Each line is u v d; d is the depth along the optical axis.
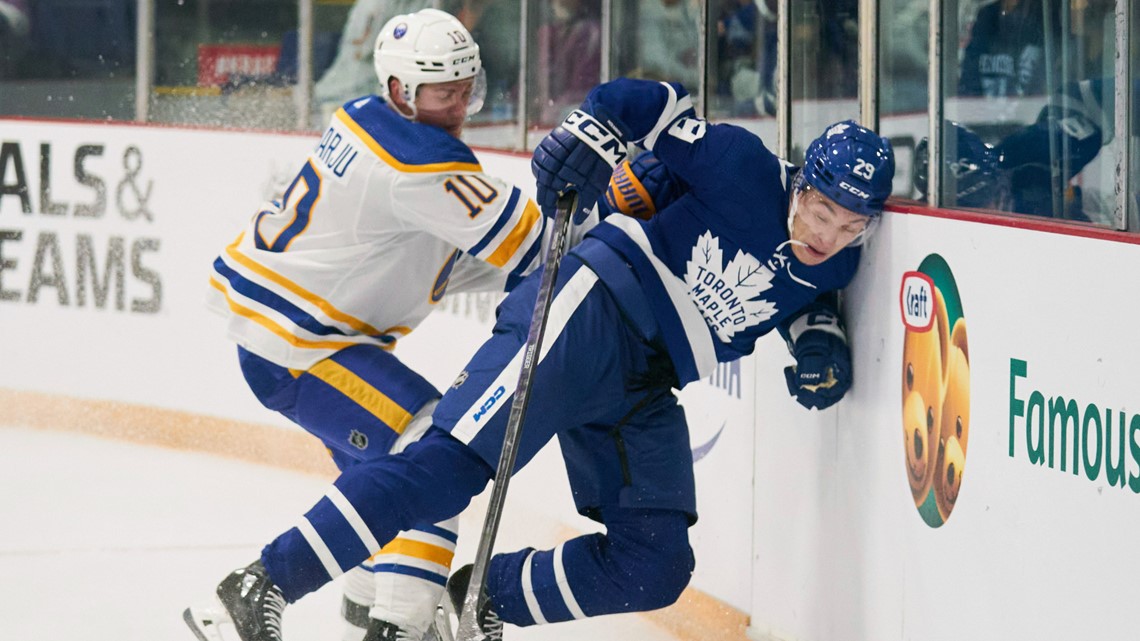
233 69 14.60
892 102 7.55
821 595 7.62
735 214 6.89
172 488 12.70
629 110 6.92
